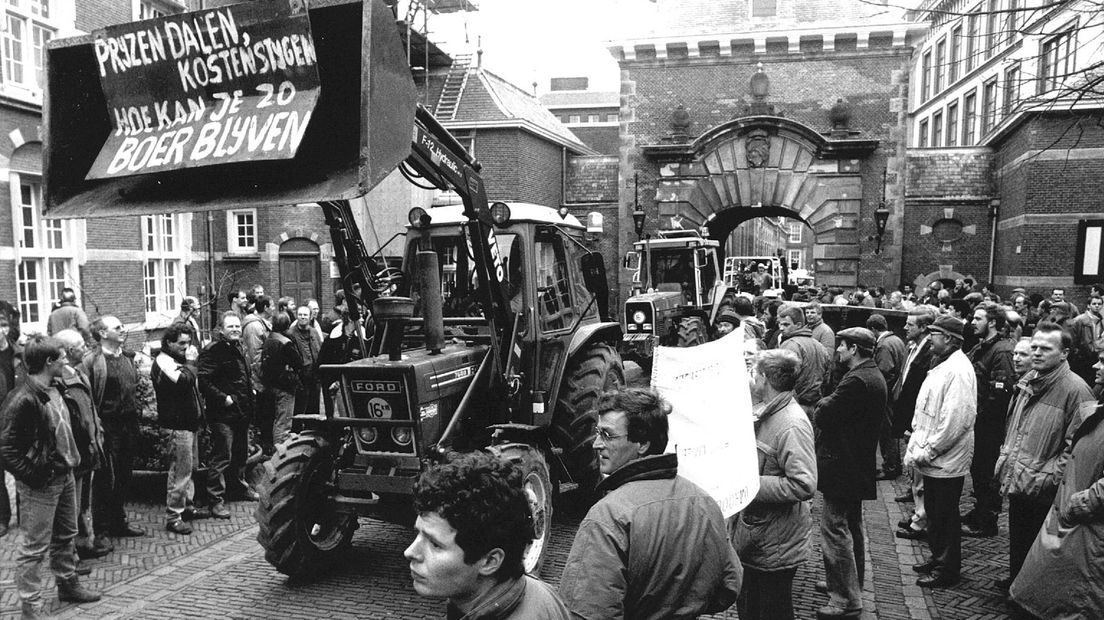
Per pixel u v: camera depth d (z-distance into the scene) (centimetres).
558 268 663
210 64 349
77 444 526
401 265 641
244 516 699
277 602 509
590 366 653
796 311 684
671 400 329
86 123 382
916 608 492
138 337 1455
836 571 455
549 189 2311
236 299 1061
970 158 2034
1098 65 535
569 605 221
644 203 2095
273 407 836
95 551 591
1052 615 406
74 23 1280
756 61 2016
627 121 2100
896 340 847
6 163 1168
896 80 1936
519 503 172
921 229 2058
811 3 1997
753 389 387
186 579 548
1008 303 1556
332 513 567
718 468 321
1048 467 462
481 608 171
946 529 525
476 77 2241
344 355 622
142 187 370
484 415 566
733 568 245
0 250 1157
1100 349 891
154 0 1535
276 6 333
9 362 749
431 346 521
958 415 505
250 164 352
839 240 1973
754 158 2005
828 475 452
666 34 2041
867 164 1961
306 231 2009
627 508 230
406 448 502
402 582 544
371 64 332
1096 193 1694
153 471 758
